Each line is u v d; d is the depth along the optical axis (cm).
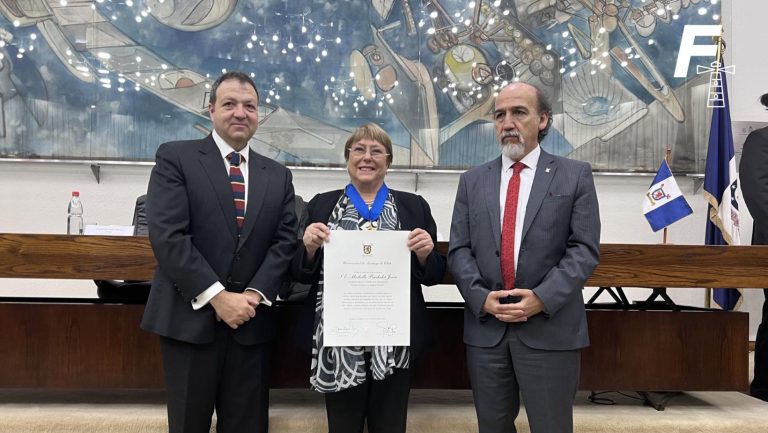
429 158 377
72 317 214
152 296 167
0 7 356
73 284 365
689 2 391
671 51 389
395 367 167
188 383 162
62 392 242
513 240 164
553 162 170
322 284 175
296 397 240
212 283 159
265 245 173
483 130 379
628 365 223
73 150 360
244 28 370
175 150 169
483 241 167
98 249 199
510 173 172
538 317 160
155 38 365
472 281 164
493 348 164
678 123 389
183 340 160
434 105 377
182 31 366
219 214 166
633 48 387
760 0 396
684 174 387
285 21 372
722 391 240
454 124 378
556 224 162
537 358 159
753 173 234
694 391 236
